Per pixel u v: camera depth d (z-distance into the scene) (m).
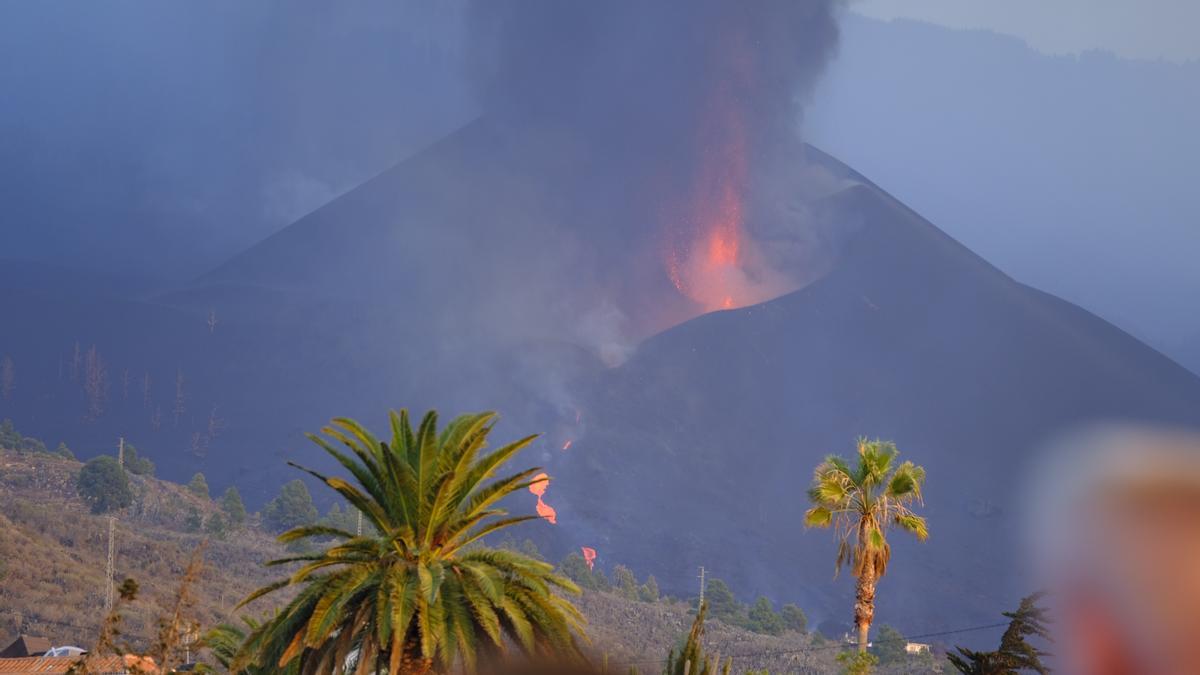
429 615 31.92
